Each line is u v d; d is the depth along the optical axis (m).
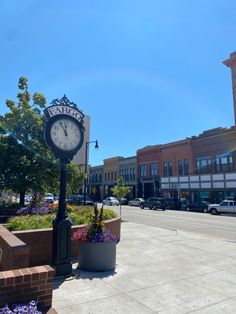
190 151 45.88
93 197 52.38
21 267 4.58
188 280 6.30
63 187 6.86
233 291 5.66
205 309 4.81
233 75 41.62
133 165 59.06
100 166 71.06
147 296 5.34
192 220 23.44
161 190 50.66
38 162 15.88
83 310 4.70
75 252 8.23
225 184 40.03
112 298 5.22
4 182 15.68
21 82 17.92
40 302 3.60
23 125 16.19
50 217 9.58
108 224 9.97
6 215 14.20
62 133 7.06
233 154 39.81
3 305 3.36
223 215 31.08
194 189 44.44
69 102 7.39
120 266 7.40
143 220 22.89
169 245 10.46
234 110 41.09
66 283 5.99
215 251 9.48
